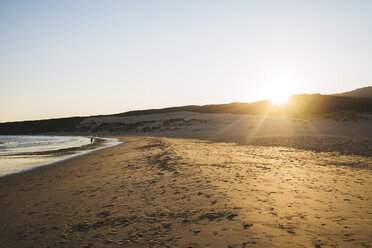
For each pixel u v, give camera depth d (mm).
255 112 95750
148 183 9133
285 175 9820
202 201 6516
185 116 90312
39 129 116375
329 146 21469
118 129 85562
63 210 6781
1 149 33594
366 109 74125
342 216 5332
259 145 25109
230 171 10516
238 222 4988
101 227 5348
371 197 6836
